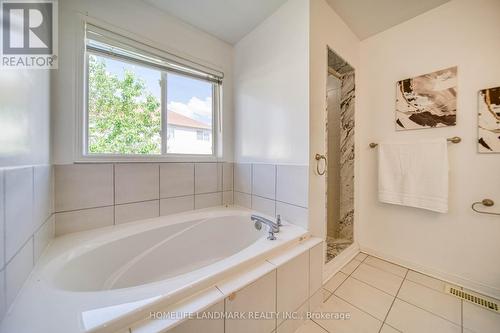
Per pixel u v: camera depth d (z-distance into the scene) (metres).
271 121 1.61
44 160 1.01
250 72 1.81
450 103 1.47
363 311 1.23
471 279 1.42
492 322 1.13
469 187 1.42
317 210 1.43
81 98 1.24
